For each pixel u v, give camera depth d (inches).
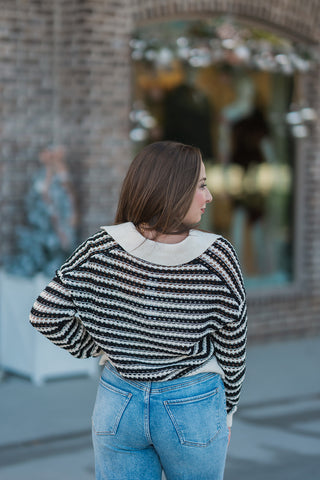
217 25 336.5
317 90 365.7
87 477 192.5
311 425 239.8
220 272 97.0
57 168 287.3
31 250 286.2
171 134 335.0
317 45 362.0
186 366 96.7
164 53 319.9
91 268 98.0
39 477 191.6
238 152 360.2
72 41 303.4
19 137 300.0
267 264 371.6
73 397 263.0
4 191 297.4
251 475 194.4
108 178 308.8
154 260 96.7
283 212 373.1
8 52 296.5
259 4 336.8
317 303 374.6
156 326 96.0
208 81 344.8
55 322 99.3
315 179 370.6
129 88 312.8
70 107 305.7
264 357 331.3
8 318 284.5
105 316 97.4
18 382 279.1
